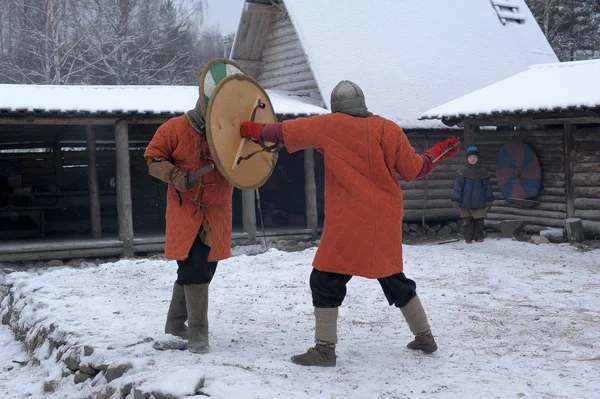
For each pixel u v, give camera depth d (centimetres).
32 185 1753
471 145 1470
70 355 542
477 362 483
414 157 488
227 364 465
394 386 425
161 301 766
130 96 1389
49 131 1595
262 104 503
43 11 2867
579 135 1365
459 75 1828
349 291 791
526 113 1334
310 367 467
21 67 3069
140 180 1830
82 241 1421
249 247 1469
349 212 464
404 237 1652
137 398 408
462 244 1379
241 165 481
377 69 1736
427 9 1980
